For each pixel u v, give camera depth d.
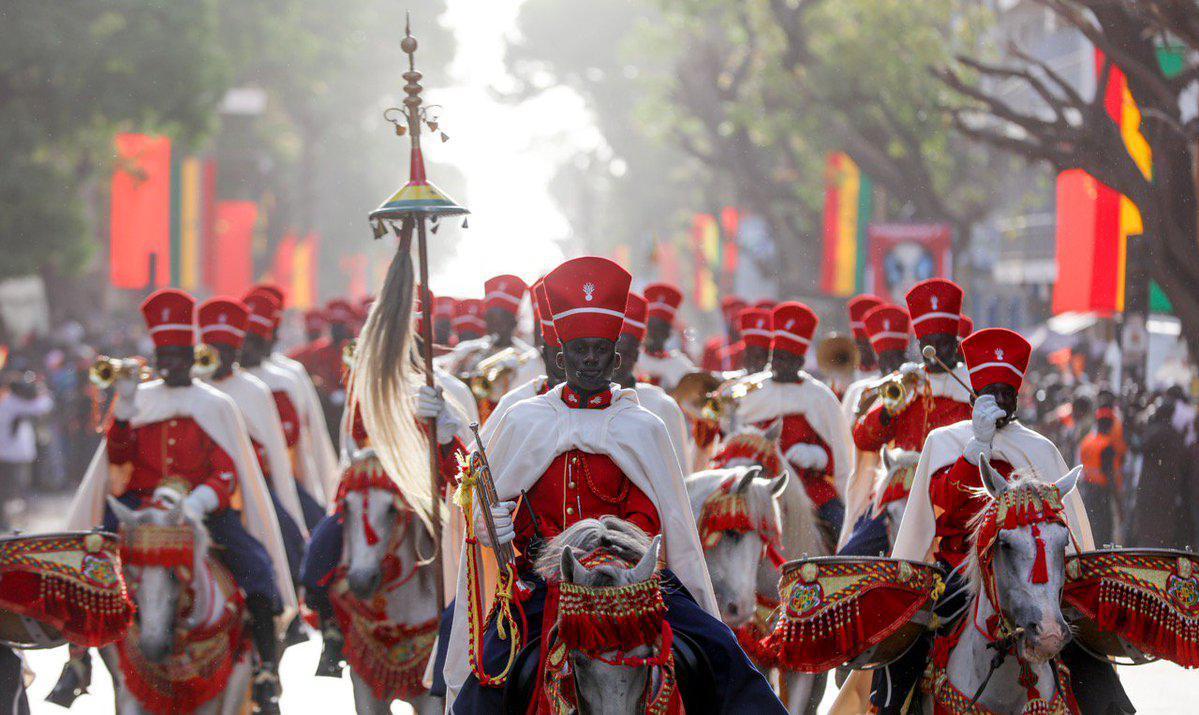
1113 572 8.47
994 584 8.05
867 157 38.91
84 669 12.26
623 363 11.27
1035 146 24.05
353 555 11.02
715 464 11.79
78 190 43.94
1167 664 16.53
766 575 10.76
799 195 48.50
